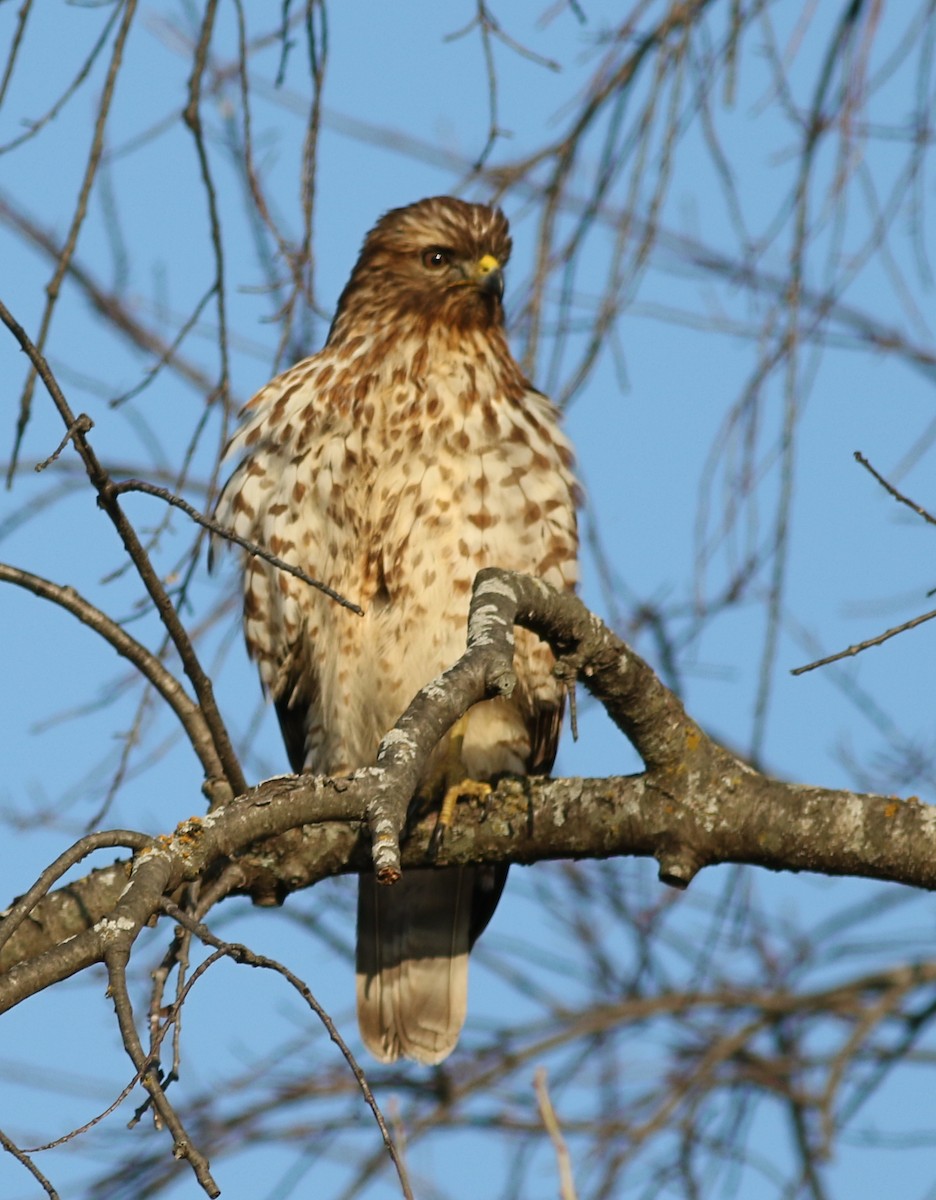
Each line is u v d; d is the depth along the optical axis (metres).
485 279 9.96
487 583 6.87
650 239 8.45
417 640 9.68
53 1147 5.01
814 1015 11.02
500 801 7.95
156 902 5.82
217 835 6.36
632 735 7.50
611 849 7.74
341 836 7.81
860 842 7.36
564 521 9.69
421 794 8.36
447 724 6.18
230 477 10.04
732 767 7.53
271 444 9.86
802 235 8.30
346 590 9.84
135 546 6.67
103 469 6.37
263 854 7.78
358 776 5.99
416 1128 10.30
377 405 9.74
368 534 9.77
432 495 9.60
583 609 7.09
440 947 10.48
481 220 10.26
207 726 7.46
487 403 9.74
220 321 7.98
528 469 9.66
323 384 9.85
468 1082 10.66
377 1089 10.69
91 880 7.49
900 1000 10.89
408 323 9.96
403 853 8.04
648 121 8.38
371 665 9.84
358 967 10.55
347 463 9.72
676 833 7.55
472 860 8.01
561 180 8.95
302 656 10.14
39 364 6.22
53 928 7.39
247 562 9.96
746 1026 10.68
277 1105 10.51
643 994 11.34
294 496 9.77
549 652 10.01
